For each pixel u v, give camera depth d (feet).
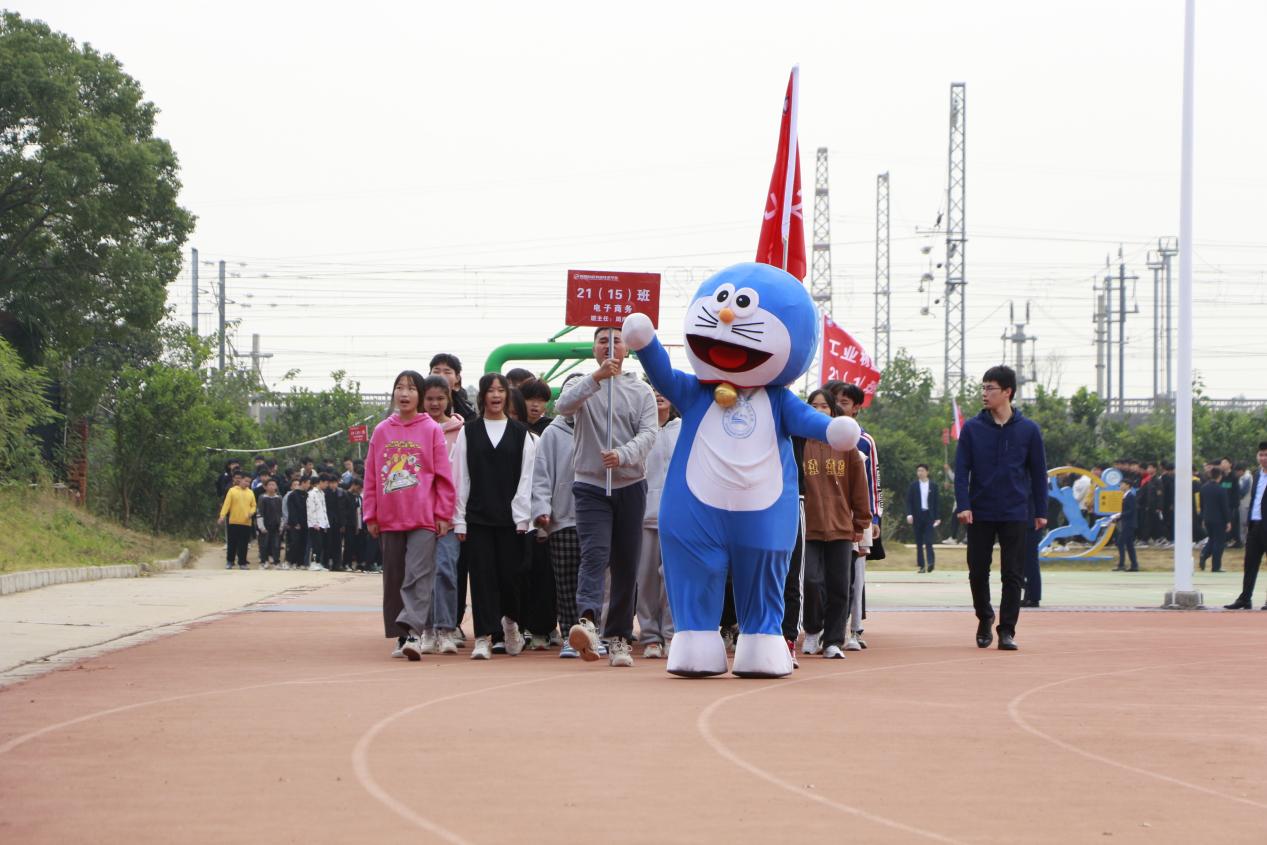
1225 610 62.80
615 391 36.99
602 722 25.53
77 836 16.85
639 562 37.29
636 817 18.03
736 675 33.68
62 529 87.56
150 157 105.29
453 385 43.91
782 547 33.32
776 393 34.14
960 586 84.99
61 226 105.60
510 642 39.55
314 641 42.34
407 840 16.72
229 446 143.43
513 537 38.45
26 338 107.76
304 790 19.47
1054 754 23.08
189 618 50.70
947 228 192.85
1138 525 124.36
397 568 37.91
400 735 23.91
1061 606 64.39
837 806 18.88
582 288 37.40
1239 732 25.75
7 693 29.25
